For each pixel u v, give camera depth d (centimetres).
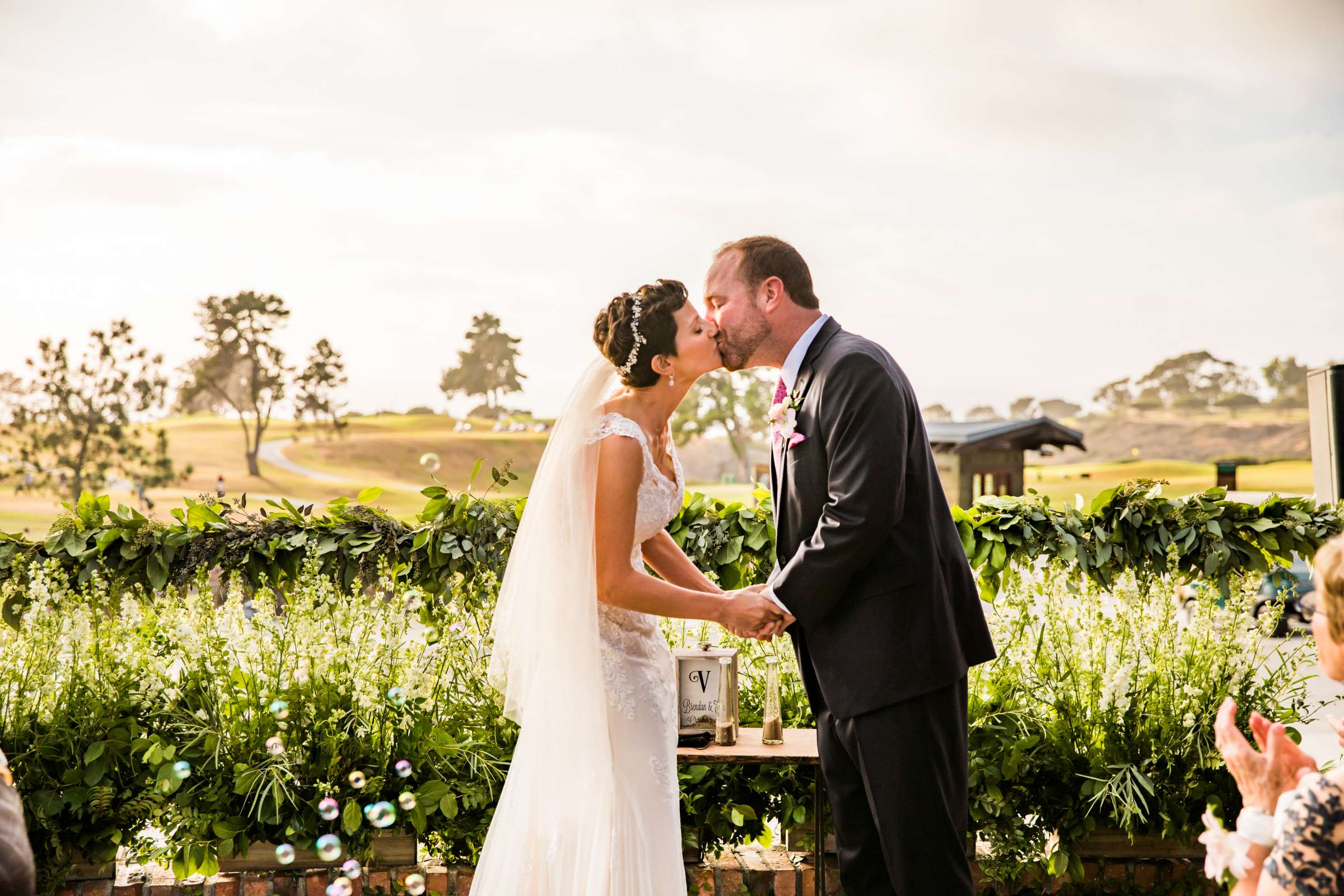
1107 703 322
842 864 266
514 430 6762
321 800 303
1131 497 332
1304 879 155
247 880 308
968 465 1861
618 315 254
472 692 334
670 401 271
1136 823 314
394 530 328
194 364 6625
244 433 6228
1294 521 325
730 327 262
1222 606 334
